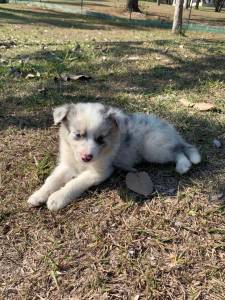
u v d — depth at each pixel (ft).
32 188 2.12
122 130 2.07
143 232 1.79
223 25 11.27
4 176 2.18
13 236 1.84
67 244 1.78
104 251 1.73
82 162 2.01
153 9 14.60
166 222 1.84
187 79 3.56
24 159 2.32
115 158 2.12
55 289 1.61
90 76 3.57
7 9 10.55
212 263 1.66
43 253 1.75
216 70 3.82
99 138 2.00
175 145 2.21
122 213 1.90
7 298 1.59
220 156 2.29
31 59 4.17
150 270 1.63
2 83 3.40
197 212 1.88
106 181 2.10
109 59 4.13
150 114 2.53
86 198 2.00
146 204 1.95
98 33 7.46
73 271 1.66
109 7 13.19
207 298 1.53
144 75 3.65
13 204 2.01
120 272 1.64
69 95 3.15
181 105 2.97
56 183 2.07
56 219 1.90
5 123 2.70
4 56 4.34
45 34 6.93
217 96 3.16
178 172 2.12
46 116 2.80
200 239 1.76
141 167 2.22
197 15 14.37
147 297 1.54
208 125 2.64
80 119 2.01
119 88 3.32
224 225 1.82
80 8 11.94
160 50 4.50
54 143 2.47
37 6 11.87
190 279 1.60
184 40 5.48
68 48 4.67
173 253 1.70
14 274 1.68
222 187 2.03
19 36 6.46
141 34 7.39
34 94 3.17
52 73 3.67
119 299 1.54
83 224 1.86
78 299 1.56
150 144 2.16
